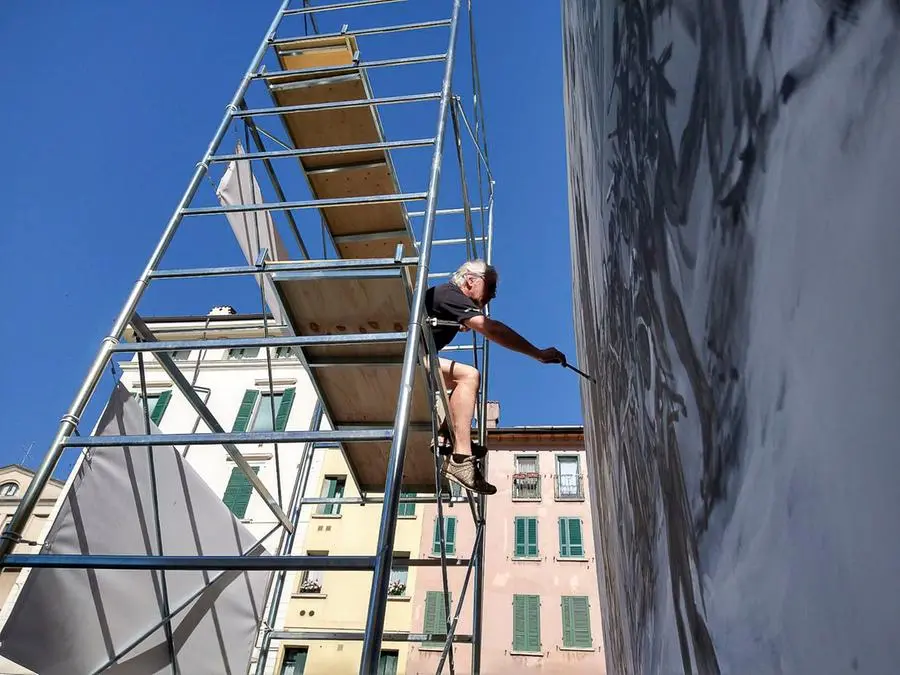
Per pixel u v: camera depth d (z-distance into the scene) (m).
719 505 0.92
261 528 16.45
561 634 17.08
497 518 19.12
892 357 0.45
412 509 18.56
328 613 16.31
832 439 0.54
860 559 0.49
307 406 18.61
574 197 4.55
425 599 17.11
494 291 3.59
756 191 0.74
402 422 2.28
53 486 21.75
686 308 1.12
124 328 2.87
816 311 0.57
